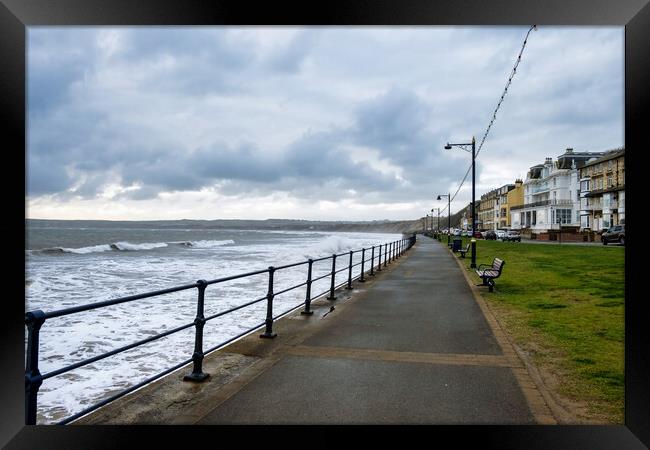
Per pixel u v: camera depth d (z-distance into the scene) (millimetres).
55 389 6160
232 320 10172
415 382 4824
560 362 5566
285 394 4465
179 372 5242
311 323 8016
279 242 74625
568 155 80688
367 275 16578
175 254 41031
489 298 10797
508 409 4129
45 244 57281
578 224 77875
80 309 3469
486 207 133125
